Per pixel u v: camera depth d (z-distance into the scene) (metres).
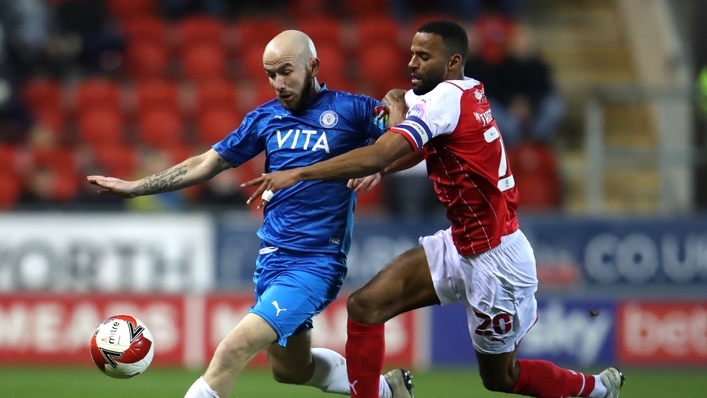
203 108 50.28
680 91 42.69
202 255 40.38
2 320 39.06
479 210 19.45
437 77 19.44
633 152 43.22
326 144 20.06
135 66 53.50
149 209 42.34
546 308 38.53
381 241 40.31
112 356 19.33
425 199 41.22
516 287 19.80
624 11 58.97
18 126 47.44
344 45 54.91
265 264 20.45
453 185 19.47
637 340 38.72
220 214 41.97
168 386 33.22
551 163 45.72
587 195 42.25
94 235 40.38
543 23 59.16
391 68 54.06
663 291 40.69
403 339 38.78
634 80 56.06
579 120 53.12
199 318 38.81
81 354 38.91
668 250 40.66
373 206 45.00
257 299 20.80
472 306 20.11
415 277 20.25
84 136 49.44
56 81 51.56
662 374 37.34
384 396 21.48
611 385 21.81
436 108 18.59
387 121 20.08
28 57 51.38
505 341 20.19
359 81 53.41
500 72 45.38
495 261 19.61
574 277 40.56
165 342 38.84
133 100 50.66
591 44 58.09
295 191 20.11
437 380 35.28
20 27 51.91
